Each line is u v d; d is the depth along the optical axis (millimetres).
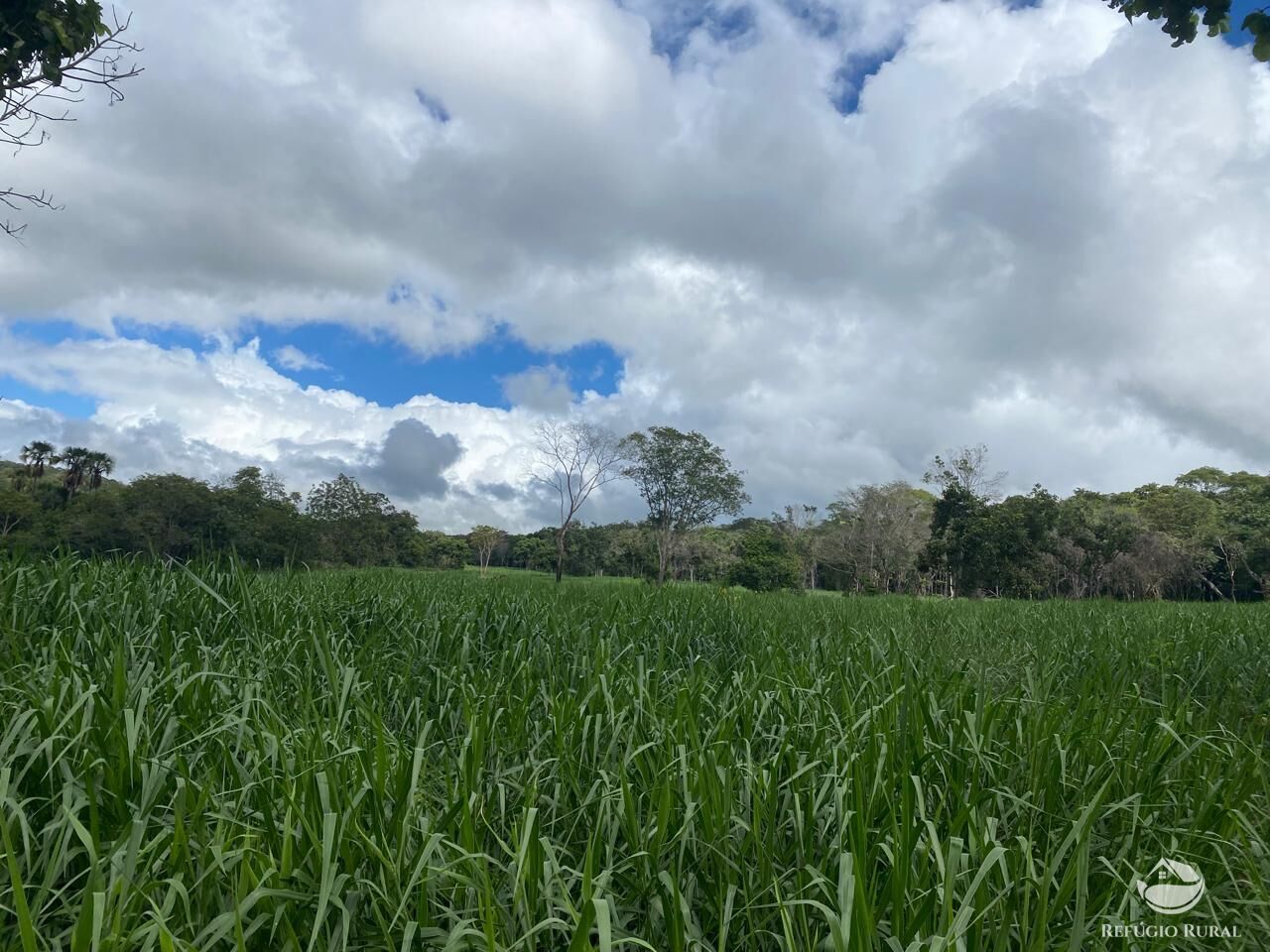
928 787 2746
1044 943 1880
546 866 2129
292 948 1882
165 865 2184
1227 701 4254
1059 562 44000
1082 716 3283
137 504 27375
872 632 6430
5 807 2348
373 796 2320
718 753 2838
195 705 3156
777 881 2037
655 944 2148
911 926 1957
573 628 5855
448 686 4047
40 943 2002
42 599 4535
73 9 6551
